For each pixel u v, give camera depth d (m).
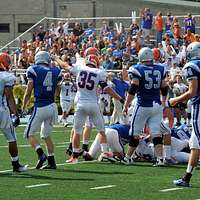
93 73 32.81
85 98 33.00
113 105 57.53
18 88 63.22
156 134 32.31
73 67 33.06
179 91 58.56
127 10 96.94
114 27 88.62
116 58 70.56
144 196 24.70
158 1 97.81
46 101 31.16
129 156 33.28
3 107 29.28
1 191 25.61
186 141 33.94
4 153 37.62
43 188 26.25
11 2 101.00
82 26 86.50
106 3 96.38
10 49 89.00
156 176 29.45
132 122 32.41
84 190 25.86
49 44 79.19
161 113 32.41
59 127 55.84
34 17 99.88
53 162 31.39
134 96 35.00
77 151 33.75
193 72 25.86
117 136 33.53
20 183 27.41
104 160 34.41
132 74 31.80
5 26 101.56
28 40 93.38
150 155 34.12
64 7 97.31
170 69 64.56
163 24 75.56
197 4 99.94
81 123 33.41
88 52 33.34
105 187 26.55
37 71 31.08
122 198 24.30
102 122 33.34
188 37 72.44
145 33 75.12
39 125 31.27
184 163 33.72
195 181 28.09
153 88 31.89
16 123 30.20
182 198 24.38
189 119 53.81
